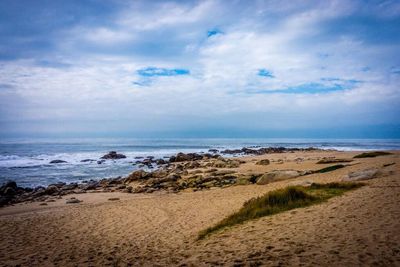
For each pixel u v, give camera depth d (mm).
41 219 15086
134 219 14375
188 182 27578
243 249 7719
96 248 10117
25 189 27281
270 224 9945
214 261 7094
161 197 21203
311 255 6566
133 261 8305
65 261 8852
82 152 78250
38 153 73500
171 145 121375
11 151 80312
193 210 15555
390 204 10695
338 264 5910
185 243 9695
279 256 6758
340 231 8141
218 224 11438
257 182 24297
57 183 30875
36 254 9711
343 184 15766
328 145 114812
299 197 13281
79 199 22453
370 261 5922
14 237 11953
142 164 49906
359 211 10164
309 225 9133
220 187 24859
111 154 62219
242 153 72562
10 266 8617
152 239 10781
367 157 37531
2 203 21344
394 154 37719
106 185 29156
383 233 7582
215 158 54781
